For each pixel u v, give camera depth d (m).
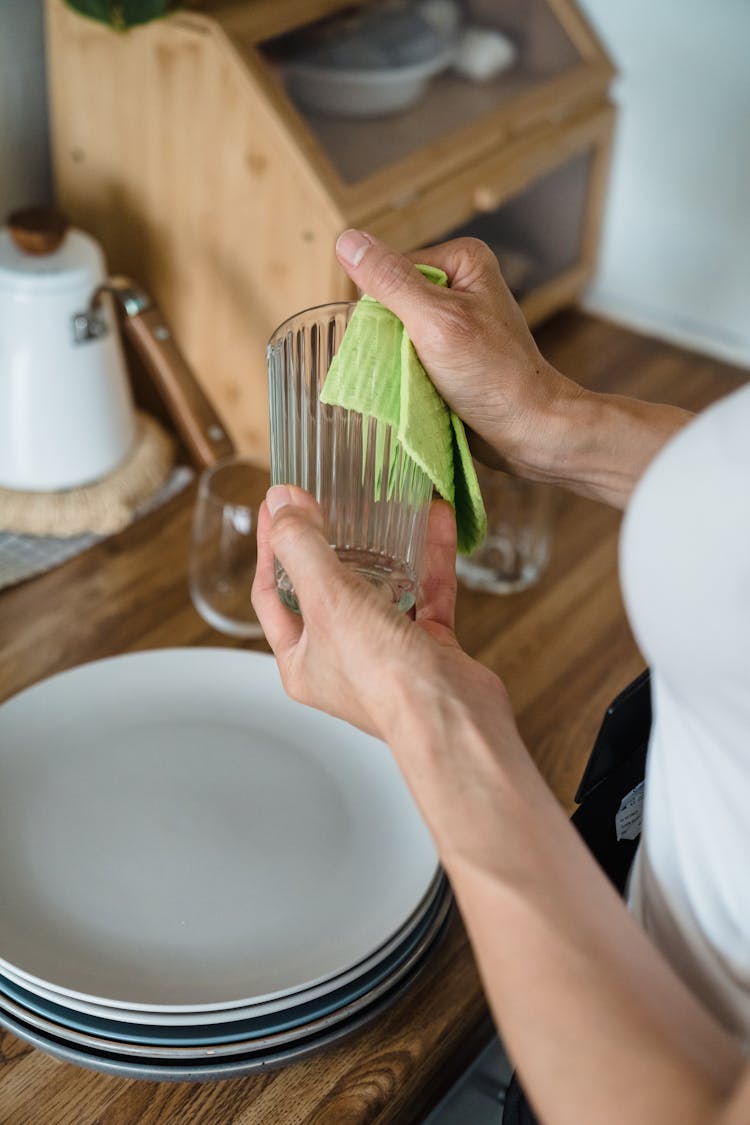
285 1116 0.56
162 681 0.74
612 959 0.36
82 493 0.94
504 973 0.37
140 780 0.68
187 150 0.96
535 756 0.77
